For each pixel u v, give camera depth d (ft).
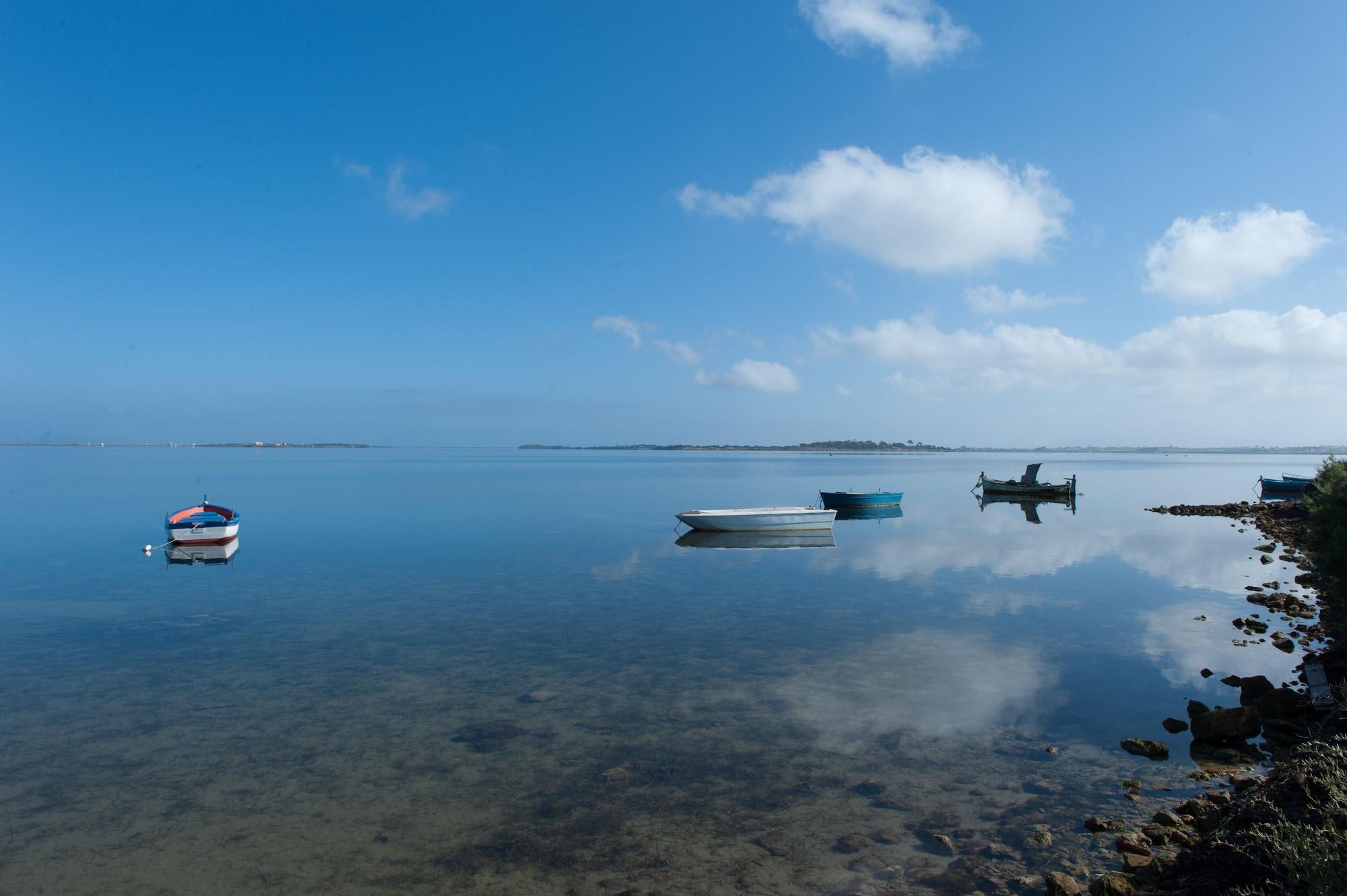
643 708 40.45
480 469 499.51
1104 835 26.63
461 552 100.07
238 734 37.06
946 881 24.11
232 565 88.74
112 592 72.90
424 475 382.42
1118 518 150.00
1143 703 40.63
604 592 72.13
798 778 31.91
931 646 52.26
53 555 97.55
